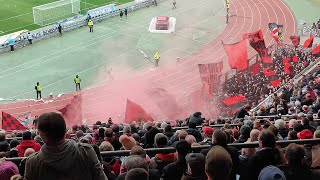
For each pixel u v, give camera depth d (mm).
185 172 8602
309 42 52250
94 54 60969
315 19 70312
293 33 66312
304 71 44562
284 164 8742
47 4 69188
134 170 6781
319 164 11062
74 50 61875
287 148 8648
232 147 9898
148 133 13938
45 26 67375
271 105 29422
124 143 12781
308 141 11297
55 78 55156
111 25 69500
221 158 6758
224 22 71250
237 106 40750
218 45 64000
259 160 8828
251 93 42188
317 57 48938
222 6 76500
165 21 67500
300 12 72938
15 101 50188
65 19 68750
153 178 9648
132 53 61625
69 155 5867
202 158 8258
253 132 11906
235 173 9844
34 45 62750
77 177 5887
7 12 70688
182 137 13812
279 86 42125
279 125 15500
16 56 59844
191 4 77500
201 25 70188
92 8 74125
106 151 11148
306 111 23984
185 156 9227
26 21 68312
